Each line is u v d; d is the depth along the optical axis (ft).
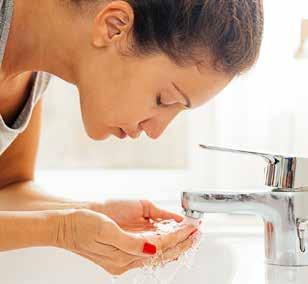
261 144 4.83
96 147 5.49
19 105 3.52
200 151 5.28
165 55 2.81
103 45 2.89
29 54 3.14
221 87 2.90
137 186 5.42
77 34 2.96
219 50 2.76
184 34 2.74
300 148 4.66
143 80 2.88
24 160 3.92
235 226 4.85
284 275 2.88
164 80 2.86
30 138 3.89
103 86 2.97
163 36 2.76
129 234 2.84
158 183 5.41
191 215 2.83
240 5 2.74
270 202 2.84
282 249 2.92
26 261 3.56
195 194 2.79
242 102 4.84
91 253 2.87
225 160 4.96
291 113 4.73
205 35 2.73
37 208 3.66
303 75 4.65
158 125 3.04
